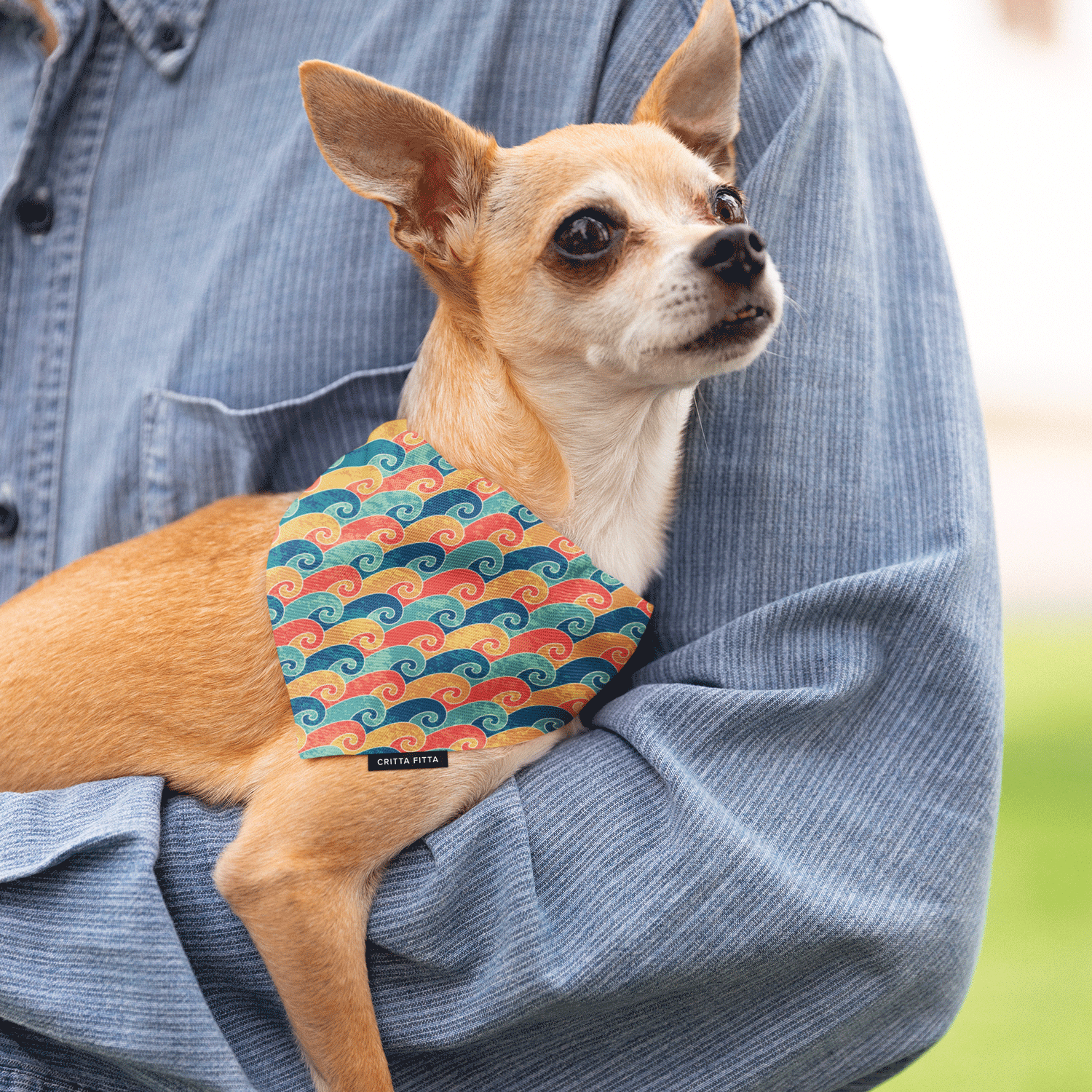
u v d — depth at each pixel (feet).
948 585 2.38
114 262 2.66
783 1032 2.33
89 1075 2.34
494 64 2.62
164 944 2.29
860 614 2.39
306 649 2.46
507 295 2.59
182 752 2.56
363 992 2.38
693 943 2.29
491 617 2.47
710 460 2.53
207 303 2.59
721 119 2.60
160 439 2.61
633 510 2.57
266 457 2.61
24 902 2.32
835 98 2.51
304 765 2.46
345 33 2.64
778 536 2.46
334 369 2.59
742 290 2.46
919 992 2.35
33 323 2.67
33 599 2.63
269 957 2.39
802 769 2.37
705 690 2.37
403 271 2.61
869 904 2.32
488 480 2.52
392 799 2.44
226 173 2.63
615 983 2.29
